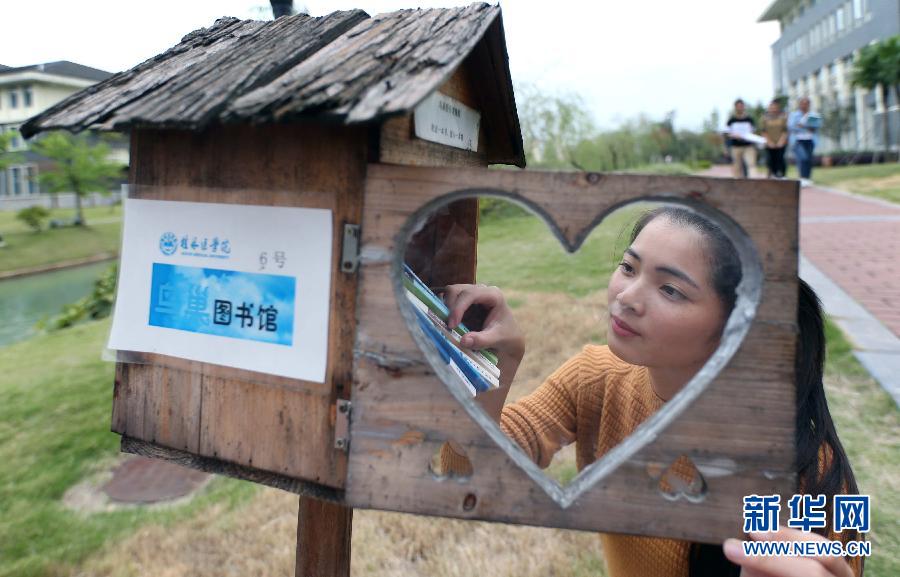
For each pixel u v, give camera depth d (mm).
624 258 1072
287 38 1044
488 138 1374
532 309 4387
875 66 17688
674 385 1057
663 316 969
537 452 1257
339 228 870
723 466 776
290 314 899
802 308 1002
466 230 1344
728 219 771
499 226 8484
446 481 818
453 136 1099
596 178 779
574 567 2221
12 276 15023
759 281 771
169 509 3012
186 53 1098
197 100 853
